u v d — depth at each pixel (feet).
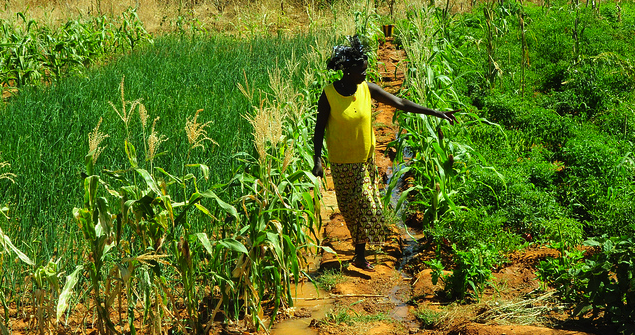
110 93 33.17
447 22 45.01
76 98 31.37
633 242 12.22
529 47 41.75
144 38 54.03
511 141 26.02
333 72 31.86
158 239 12.93
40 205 17.90
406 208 20.84
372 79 40.11
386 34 58.23
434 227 17.83
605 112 28.27
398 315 14.55
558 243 15.49
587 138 23.93
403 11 60.03
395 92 36.60
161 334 13.37
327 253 18.17
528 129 27.35
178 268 13.15
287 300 15.05
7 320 13.34
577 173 20.97
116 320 14.25
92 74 39.34
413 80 20.03
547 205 18.48
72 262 15.29
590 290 12.30
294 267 13.82
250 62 43.09
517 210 18.37
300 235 15.49
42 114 27.78
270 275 15.23
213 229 17.13
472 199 19.66
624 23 47.50
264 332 13.93
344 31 45.06
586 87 30.68
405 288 15.96
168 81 36.47
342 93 15.85
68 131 25.39
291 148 15.92
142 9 69.46
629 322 11.85
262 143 13.39
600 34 41.83
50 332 12.70
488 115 29.35
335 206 21.85
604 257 12.65
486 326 12.76
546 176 20.97
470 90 33.55
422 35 25.81
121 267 11.95
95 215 11.97
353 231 16.92
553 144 26.50
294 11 75.36
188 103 30.89
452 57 35.09
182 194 18.94
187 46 50.29
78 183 19.98
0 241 12.25
